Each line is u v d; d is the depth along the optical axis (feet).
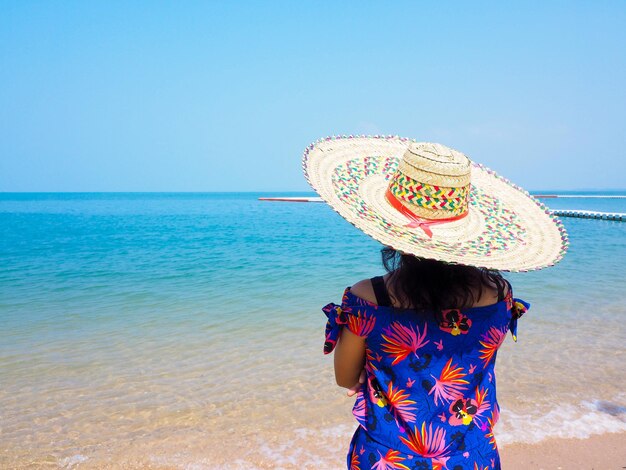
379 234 4.51
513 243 5.07
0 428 13.09
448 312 4.70
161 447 12.24
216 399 14.87
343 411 14.10
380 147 6.25
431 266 4.73
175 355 18.72
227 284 33.60
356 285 4.99
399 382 4.87
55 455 11.86
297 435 12.82
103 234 83.66
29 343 20.21
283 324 22.95
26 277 37.11
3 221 129.90
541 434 12.78
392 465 4.83
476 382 4.93
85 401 14.70
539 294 29.30
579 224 104.73
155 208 243.81
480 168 6.28
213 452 12.03
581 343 19.72
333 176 5.54
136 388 15.64
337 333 5.06
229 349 19.38
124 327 22.58
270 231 90.63
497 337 4.93
